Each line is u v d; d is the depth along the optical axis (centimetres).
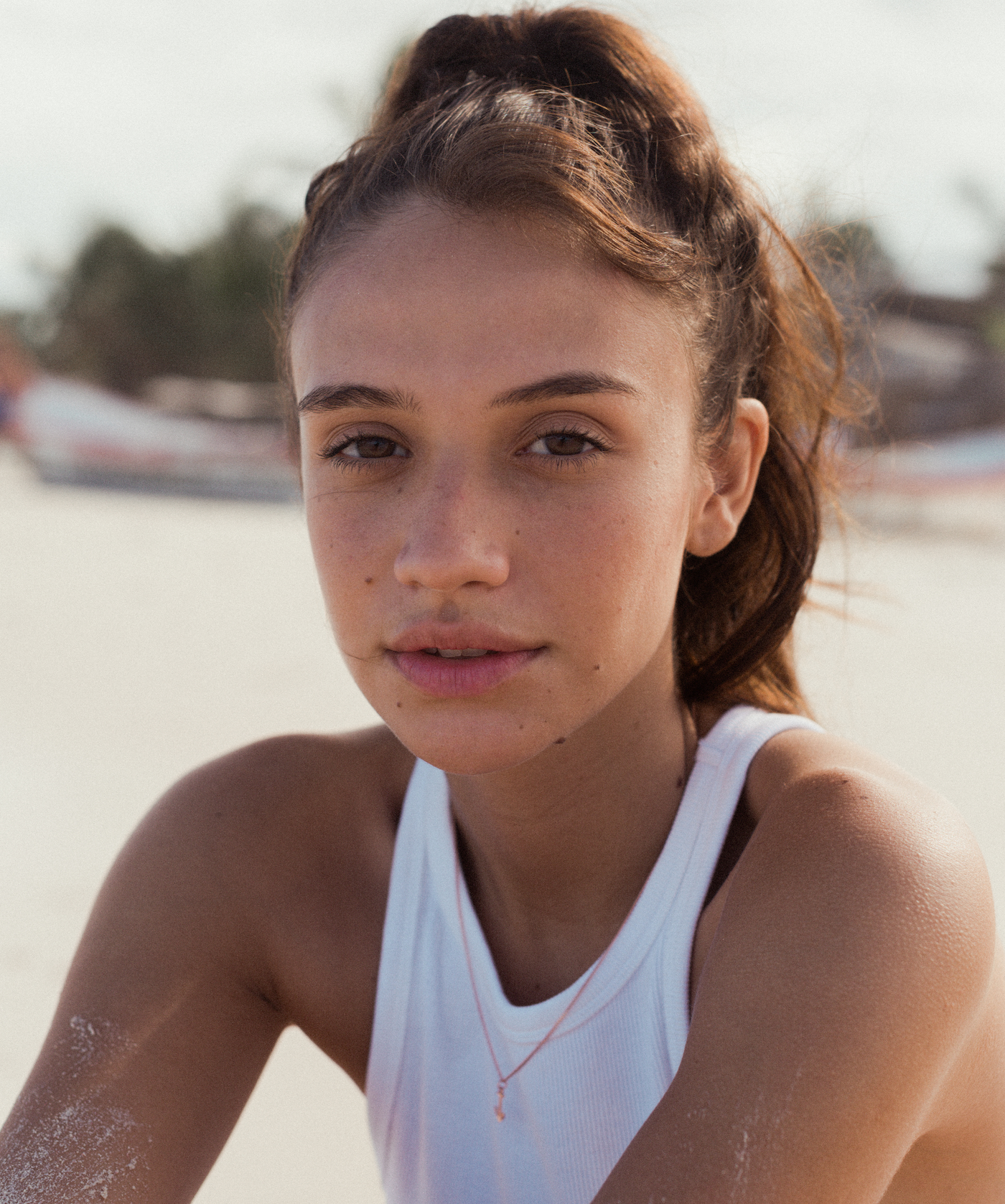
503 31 141
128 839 139
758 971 98
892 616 898
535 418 107
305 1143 213
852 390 198
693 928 118
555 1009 119
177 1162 124
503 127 112
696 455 123
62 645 724
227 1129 132
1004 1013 115
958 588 1085
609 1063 117
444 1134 124
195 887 133
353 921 136
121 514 1515
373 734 152
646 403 111
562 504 107
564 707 109
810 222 183
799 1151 92
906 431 2308
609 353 108
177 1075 126
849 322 198
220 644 738
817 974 96
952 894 100
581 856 127
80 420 1852
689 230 123
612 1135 117
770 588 147
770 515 147
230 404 2986
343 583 112
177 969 130
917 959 97
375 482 111
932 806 108
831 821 105
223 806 138
